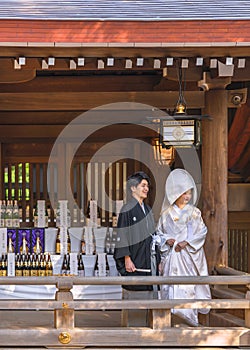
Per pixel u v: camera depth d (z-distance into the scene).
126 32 5.59
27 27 5.53
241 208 11.27
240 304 5.51
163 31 5.62
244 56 5.96
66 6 5.65
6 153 10.34
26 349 5.41
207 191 6.95
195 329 5.52
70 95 8.55
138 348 5.47
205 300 5.49
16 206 8.82
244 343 5.54
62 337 5.43
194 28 5.65
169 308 5.45
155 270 6.07
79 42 5.54
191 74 6.85
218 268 6.80
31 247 8.30
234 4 5.79
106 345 5.46
